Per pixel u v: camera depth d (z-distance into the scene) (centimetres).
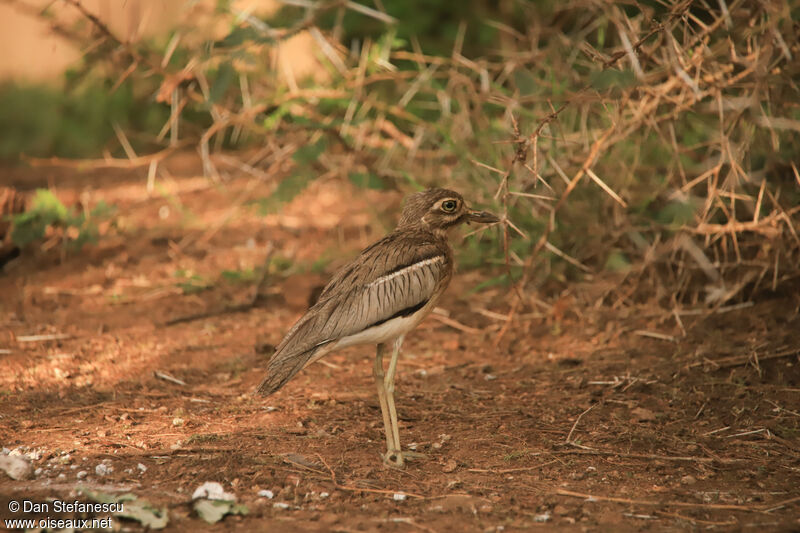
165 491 779
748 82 1166
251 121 1488
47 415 980
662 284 1315
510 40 1817
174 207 1848
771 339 1157
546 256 1342
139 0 1335
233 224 1738
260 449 883
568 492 796
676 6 1045
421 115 1738
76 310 1356
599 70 1109
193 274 1493
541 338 1241
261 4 1827
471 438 928
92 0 1669
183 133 2355
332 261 1461
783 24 1073
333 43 1523
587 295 1327
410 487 809
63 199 1928
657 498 788
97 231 1525
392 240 937
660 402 1023
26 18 3097
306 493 789
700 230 1184
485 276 1445
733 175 1178
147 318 1325
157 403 1025
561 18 1423
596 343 1209
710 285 1301
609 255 1356
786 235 1202
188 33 1420
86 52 1279
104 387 1074
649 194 1298
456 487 812
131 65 1334
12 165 2373
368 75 1669
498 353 1202
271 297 1405
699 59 1090
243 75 1463
